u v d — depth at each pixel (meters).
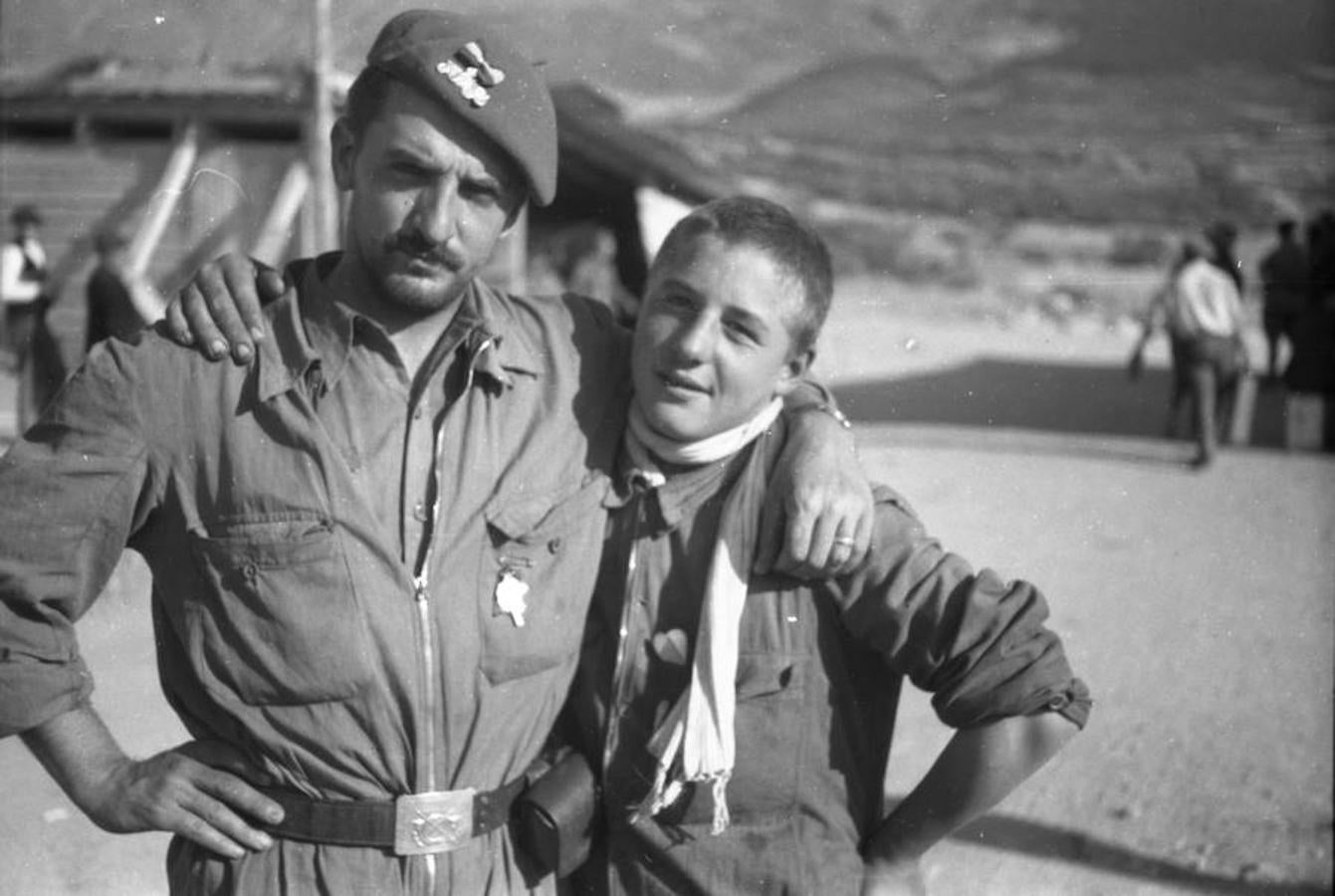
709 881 2.10
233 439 1.93
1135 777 4.28
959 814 2.11
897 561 2.07
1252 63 31.70
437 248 1.91
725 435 2.06
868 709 2.20
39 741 1.99
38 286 10.72
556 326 2.15
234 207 10.67
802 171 30.34
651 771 2.09
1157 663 5.35
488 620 1.98
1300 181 30.19
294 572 1.92
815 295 2.06
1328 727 4.72
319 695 1.93
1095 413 12.88
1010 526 7.71
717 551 2.06
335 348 1.97
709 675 2.03
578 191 13.57
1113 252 29.75
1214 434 10.24
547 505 2.03
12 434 8.16
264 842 1.97
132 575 5.21
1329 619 5.98
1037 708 2.05
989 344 19.08
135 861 3.58
